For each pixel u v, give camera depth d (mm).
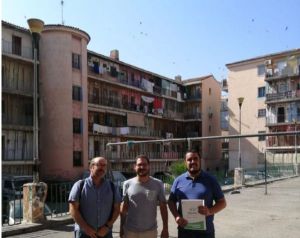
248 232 11305
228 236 10812
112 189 6105
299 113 52750
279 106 54719
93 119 47750
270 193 21109
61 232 10914
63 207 14070
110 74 50031
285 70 54375
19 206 13258
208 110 64000
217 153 65375
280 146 53875
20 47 38344
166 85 60688
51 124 39094
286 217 13711
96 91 48312
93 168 6020
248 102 58188
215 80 66125
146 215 6105
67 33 40000
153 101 57969
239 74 59438
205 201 5766
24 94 37906
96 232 5875
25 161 37406
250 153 57156
